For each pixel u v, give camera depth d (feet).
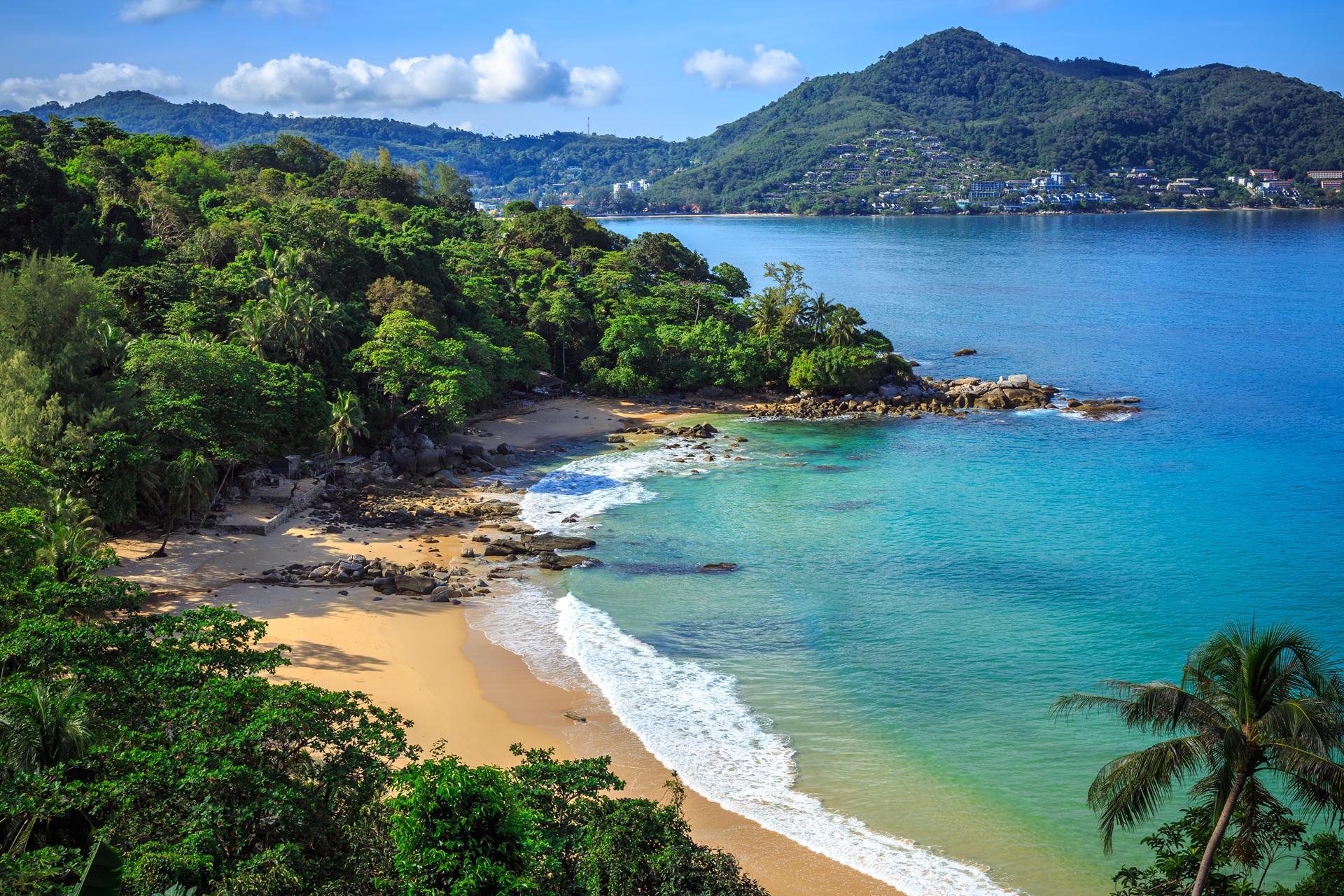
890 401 402.72
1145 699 84.99
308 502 245.24
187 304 297.53
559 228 589.73
